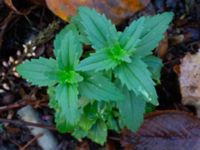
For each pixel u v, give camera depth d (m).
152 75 0.20
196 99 0.23
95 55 0.18
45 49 0.24
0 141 0.24
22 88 0.24
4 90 0.24
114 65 0.18
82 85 0.18
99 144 0.23
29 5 0.24
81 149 0.23
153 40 0.19
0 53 0.25
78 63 0.18
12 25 0.25
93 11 0.18
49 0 0.22
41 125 0.23
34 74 0.19
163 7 0.24
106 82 0.18
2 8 0.24
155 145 0.22
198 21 0.24
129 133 0.22
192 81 0.23
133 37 0.18
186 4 0.24
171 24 0.24
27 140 0.24
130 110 0.19
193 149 0.22
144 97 0.19
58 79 0.18
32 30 0.25
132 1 0.22
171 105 0.23
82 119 0.21
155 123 0.22
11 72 0.24
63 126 0.21
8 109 0.24
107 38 0.18
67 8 0.21
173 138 0.22
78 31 0.20
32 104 0.24
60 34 0.20
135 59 0.18
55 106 0.21
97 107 0.20
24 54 0.24
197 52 0.23
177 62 0.23
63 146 0.24
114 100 0.19
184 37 0.24
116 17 0.22
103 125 0.21
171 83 0.24
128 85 0.18
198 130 0.22
